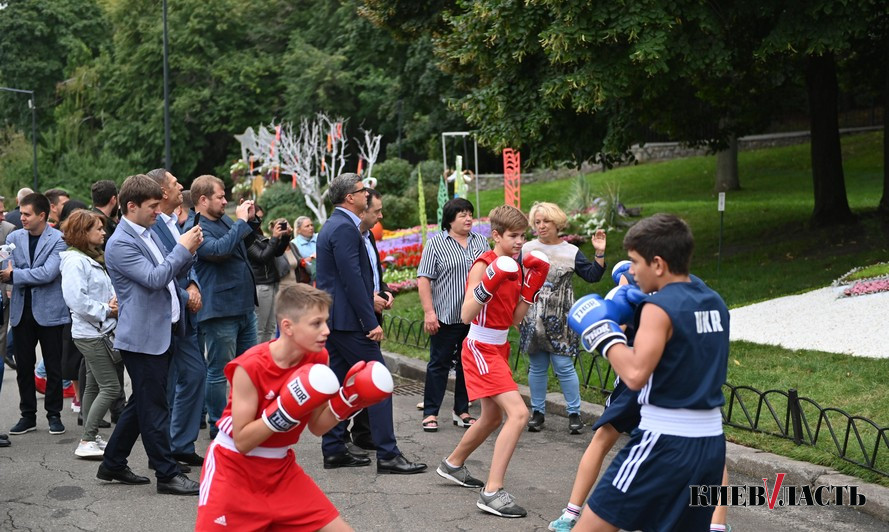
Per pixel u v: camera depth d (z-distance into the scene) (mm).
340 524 3807
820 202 15992
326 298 3645
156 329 5719
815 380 7668
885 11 13656
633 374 3449
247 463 3682
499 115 13906
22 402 7676
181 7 47375
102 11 56188
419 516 5320
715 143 17734
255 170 34969
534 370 7363
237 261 7148
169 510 5504
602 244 6898
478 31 13602
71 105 50625
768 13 12039
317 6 46375
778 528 5055
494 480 5324
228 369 3646
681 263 3559
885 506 5121
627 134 14250
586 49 11656
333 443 6344
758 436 6379
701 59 11977
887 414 6582
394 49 27875
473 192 31672
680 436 3490
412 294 15672
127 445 5996
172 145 47250
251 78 46656
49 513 5484
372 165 31984
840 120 32594
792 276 12602
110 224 7398
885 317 9328
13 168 48250
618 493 3578
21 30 52781
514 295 5484
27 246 7652
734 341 9414
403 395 9148
